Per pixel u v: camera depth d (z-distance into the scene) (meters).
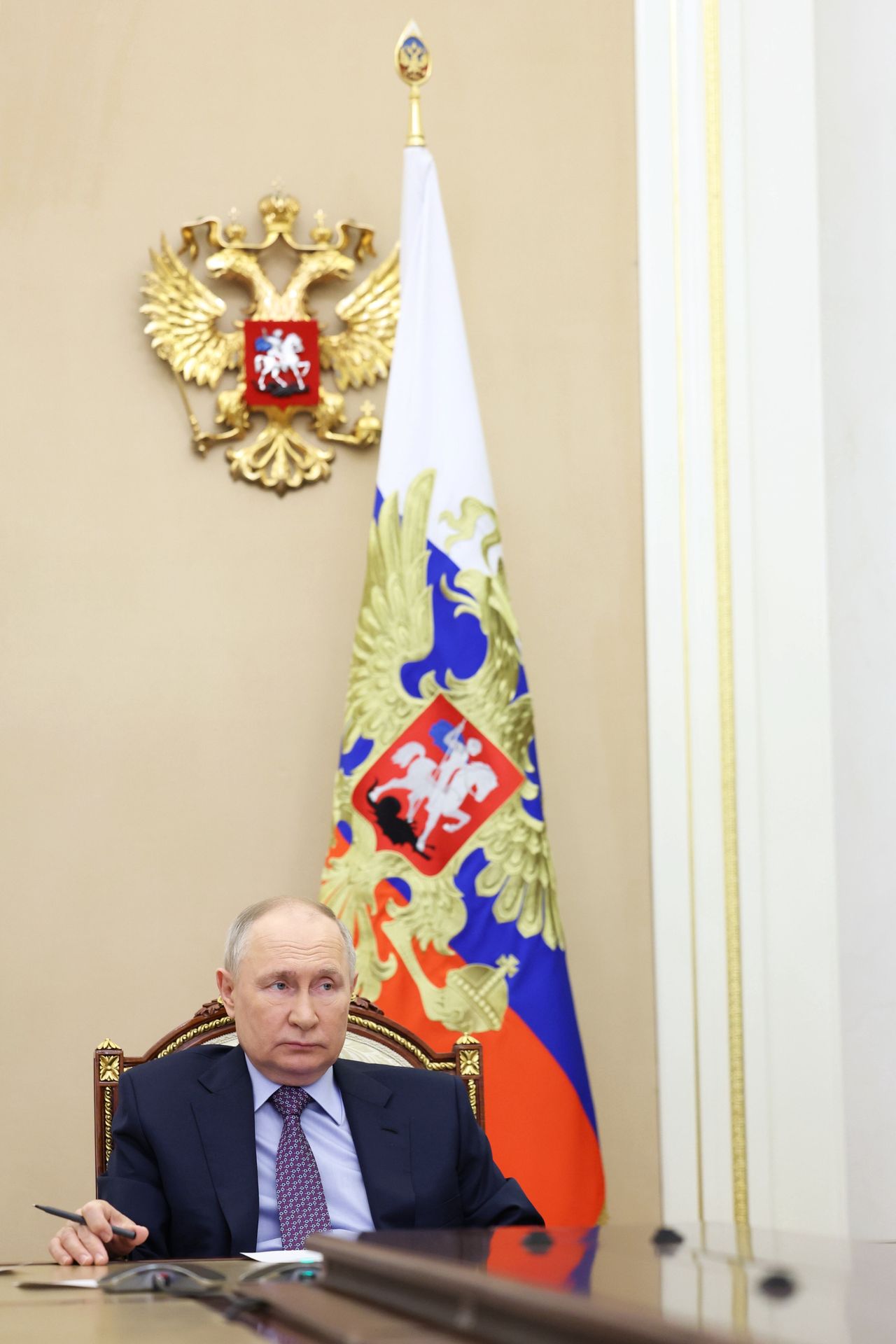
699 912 4.02
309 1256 1.92
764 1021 4.01
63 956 3.75
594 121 4.23
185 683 3.89
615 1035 3.95
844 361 4.21
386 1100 2.60
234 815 3.87
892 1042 4.02
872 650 4.16
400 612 3.64
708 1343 0.75
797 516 4.17
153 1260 2.06
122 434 3.93
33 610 3.85
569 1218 3.41
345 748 3.60
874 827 4.11
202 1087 2.55
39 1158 3.66
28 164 3.95
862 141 4.21
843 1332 0.82
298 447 3.99
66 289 3.94
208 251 4.01
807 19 4.27
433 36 4.18
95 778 3.82
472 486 3.71
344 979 2.59
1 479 3.87
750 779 4.08
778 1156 3.97
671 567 4.13
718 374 4.19
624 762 4.06
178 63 4.05
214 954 3.81
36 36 3.99
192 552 3.93
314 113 4.09
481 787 3.60
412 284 3.79
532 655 4.05
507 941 3.54
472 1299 1.01
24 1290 1.58
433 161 3.89
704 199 4.23
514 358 4.14
